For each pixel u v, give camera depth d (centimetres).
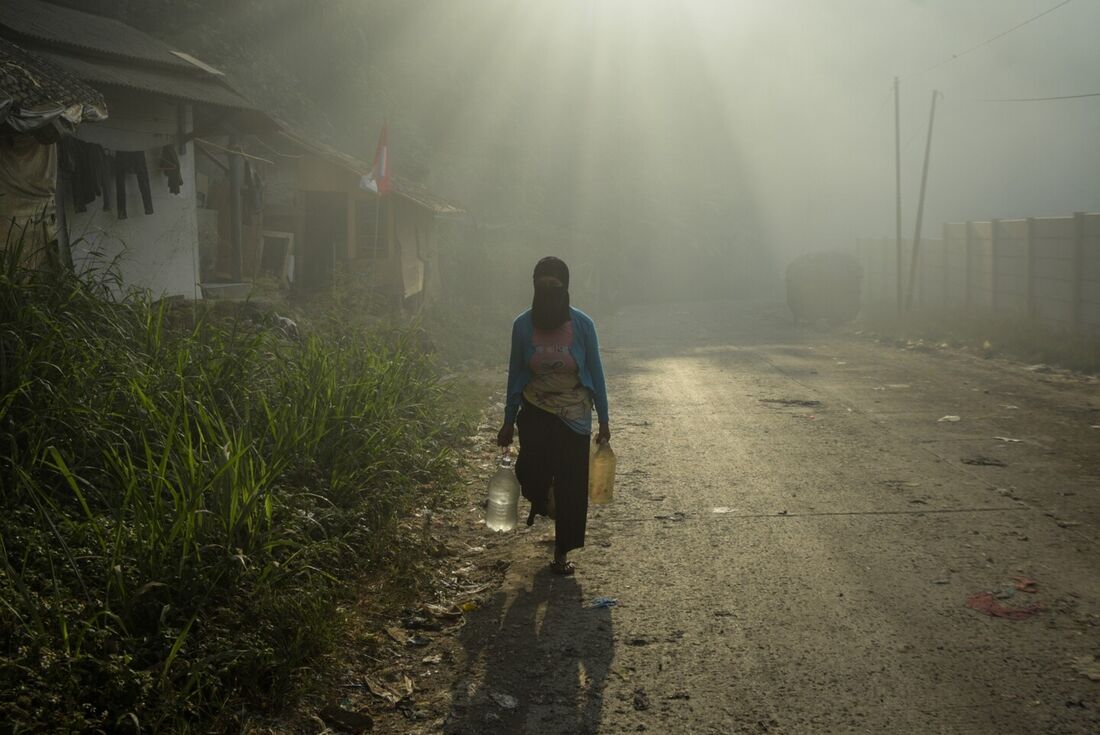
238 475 494
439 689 413
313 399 675
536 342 539
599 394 549
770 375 1515
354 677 420
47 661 355
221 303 1106
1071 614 474
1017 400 1191
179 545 449
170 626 407
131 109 1308
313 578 495
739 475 800
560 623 481
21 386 520
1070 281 1989
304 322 1345
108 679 358
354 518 586
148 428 555
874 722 370
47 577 425
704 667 424
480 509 702
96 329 657
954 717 372
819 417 1088
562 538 541
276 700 386
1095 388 1301
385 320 1513
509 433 557
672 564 566
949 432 974
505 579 550
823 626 465
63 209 1138
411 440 788
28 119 786
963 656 427
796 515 668
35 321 597
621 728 373
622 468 838
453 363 1694
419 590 524
